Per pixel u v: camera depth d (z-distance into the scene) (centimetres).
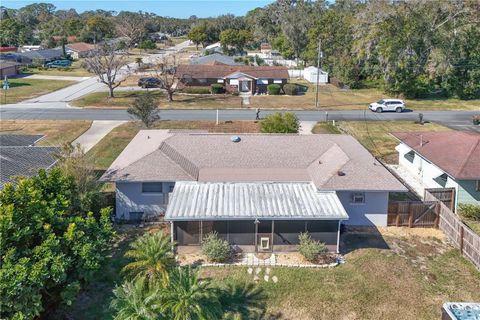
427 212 2638
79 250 1669
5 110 5831
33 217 1659
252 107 6122
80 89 7462
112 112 5725
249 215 2261
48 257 1547
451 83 6812
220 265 2219
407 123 5266
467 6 6788
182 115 5578
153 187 2709
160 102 6338
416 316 1884
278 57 11931
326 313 1897
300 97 6906
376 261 2269
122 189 2697
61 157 2598
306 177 2753
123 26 15425
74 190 2338
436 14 6812
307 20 10612
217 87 7056
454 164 2889
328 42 8669
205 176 2734
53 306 1797
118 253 2319
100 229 1867
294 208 2336
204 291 1738
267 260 2273
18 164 2569
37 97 6731
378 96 6981
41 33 15800
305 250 2239
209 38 15638
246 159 2897
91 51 8831
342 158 2789
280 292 2022
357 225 2656
